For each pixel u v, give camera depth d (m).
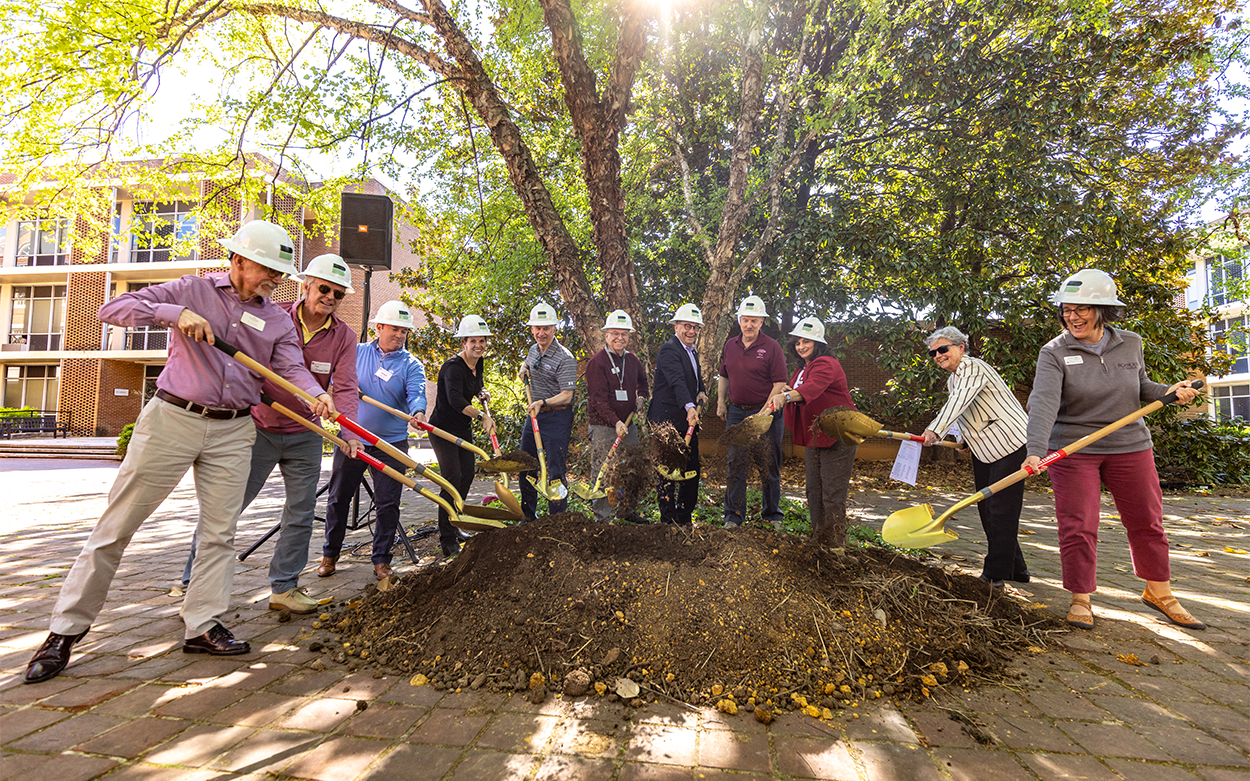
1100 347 3.35
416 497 8.02
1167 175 10.17
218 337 2.78
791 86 7.33
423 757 1.91
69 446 16.52
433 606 3.01
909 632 2.83
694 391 5.19
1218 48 9.43
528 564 3.04
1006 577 3.85
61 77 6.48
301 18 6.43
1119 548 5.51
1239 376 20.09
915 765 1.90
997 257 10.57
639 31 5.71
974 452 3.93
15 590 3.80
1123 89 9.52
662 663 2.52
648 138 9.16
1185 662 2.80
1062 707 2.34
